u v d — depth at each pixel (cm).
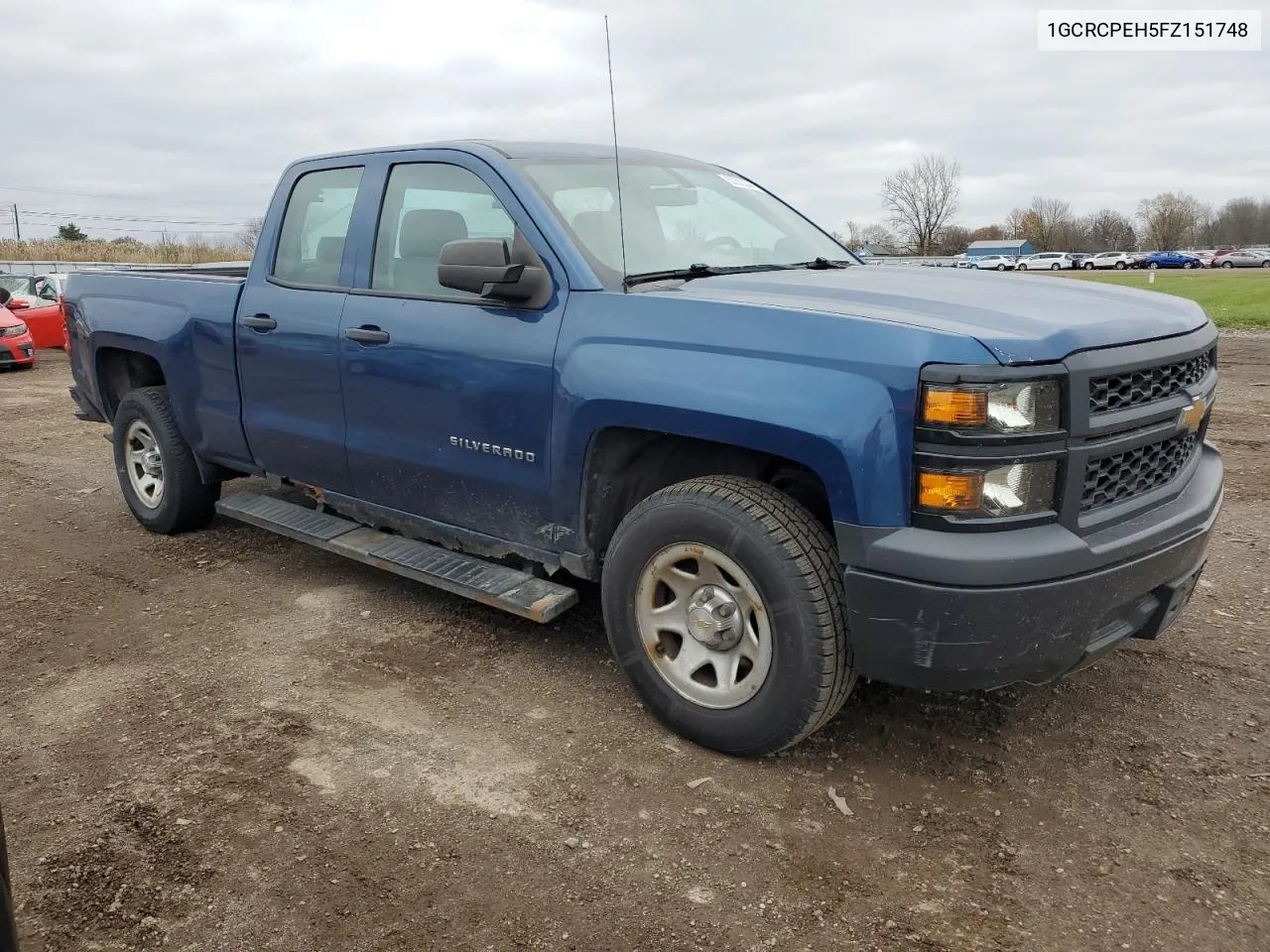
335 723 339
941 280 343
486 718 342
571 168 379
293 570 498
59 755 319
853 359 265
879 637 269
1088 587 262
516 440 345
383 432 395
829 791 294
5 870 165
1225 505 588
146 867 261
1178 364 297
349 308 402
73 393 605
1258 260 7150
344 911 243
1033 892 248
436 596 460
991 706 344
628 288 329
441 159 382
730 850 266
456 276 334
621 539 321
